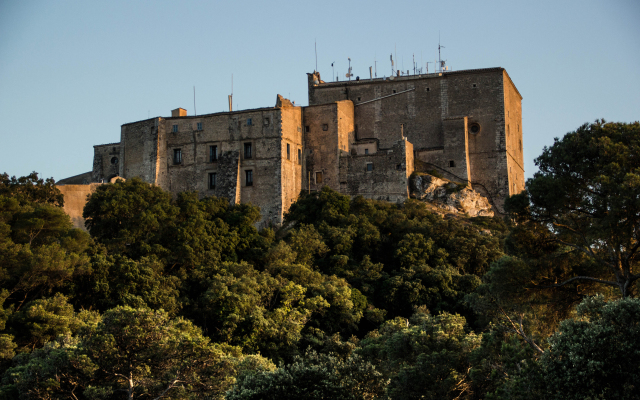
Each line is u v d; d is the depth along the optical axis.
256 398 38.31
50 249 58.66
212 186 90.00
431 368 44.16
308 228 80.94
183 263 69.19
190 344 43.06
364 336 65.88
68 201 79.94
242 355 53.97
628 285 39.25
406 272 73.38
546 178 41.78
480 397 43.00
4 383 45.62
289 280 69.25
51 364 42.31
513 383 33.09
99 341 41.69
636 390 31.06
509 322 43.44
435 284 71.25
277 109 89.44
